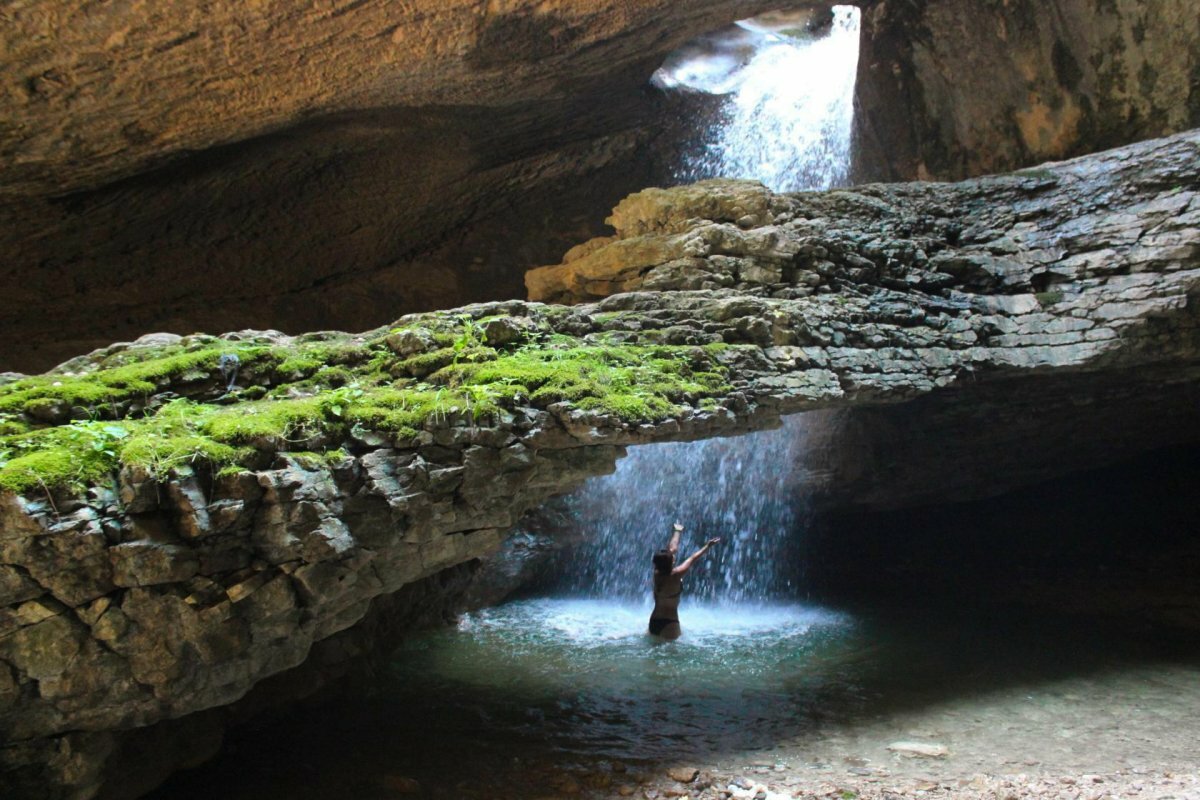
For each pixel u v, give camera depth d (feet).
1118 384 29.76
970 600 37.17
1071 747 20.30
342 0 26.63
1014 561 40.22
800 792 17.40
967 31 37.52
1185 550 37.58
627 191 46.73
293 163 38.55
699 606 36.27
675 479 35.78
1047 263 27.35
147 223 39.58
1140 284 25.46
